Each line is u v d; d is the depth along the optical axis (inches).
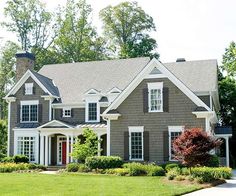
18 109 1487.5
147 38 2325.3
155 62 1167.0
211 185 750.5
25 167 1195.9
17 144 1446.9
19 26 2266.2
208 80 1336.1
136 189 671.8
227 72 1866.4
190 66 1451.8
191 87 1320.1
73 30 2319.1
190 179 799.7
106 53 2405.3
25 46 2279.8
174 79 1146.7
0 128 1701.5
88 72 1596.9
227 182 832.3
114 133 1189.7
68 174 1008.9
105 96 1428.4
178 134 1128.8
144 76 1179.3
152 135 1152.2
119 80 1493.6
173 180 822.5
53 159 1443.2
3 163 1264.8
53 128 1357.0
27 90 1492.4
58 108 1471.5
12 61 2317.9
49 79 1593.3
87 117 1422.2
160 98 1162.0
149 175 961.5
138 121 1170.0
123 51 2284.7
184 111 1127.0
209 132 1093.8
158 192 632.4
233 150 1721.2
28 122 1473.9
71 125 1381.6
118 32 2332.7
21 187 701.9
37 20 2301.9
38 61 2281.0
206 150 854.5
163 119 1146.0
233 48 1845.5
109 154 1182.9
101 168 1064.8
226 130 1357.0
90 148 1164.5
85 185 732.7
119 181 806.5
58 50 2316.7
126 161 1162.0
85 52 2301.9
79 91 1504.7
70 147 1401.3
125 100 1190.3
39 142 1416.1
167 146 1131.9
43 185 732.7
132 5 2322.8
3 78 2402.8
